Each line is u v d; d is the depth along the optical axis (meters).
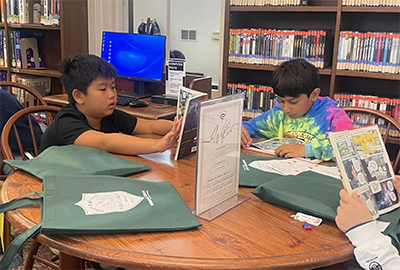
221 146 1.05
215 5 5.77
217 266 0.81
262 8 2.71
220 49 3.38
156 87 3.01
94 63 1.63
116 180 1.13
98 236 0.90
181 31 6.07
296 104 1.78
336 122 1.77
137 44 2.95
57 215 0.93
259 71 3.12
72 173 1.22
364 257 0.88
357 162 1.00
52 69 3.80
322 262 0.85
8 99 2.26
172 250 0.86
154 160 1.47
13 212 1.01
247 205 1.10
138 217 0.95
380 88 2.76
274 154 1.57
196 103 1.41
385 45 2.42
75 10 3.43
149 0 3.98
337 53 2.56
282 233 0.95
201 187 1.01
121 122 1.86
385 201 1.02
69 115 1.64
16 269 2.01
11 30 3.67
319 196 1.07
